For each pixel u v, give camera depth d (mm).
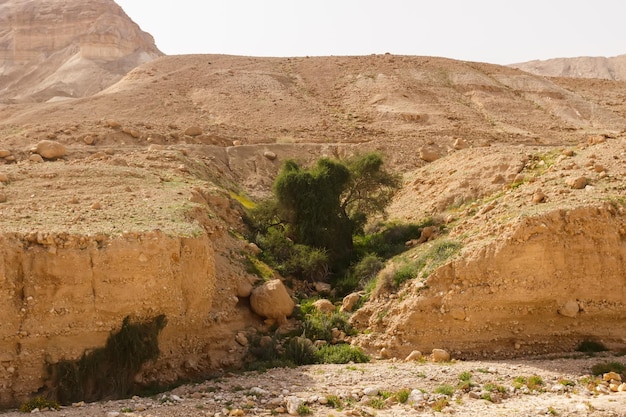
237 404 13289
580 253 17469
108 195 19875
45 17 122438
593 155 22047
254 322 18359
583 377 15156
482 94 61594
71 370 14109
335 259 23391
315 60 68875
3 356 13680
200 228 17375
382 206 25875
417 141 42312
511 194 21125
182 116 49625
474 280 17375
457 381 14914
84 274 14516
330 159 24953
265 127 47562
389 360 16938
